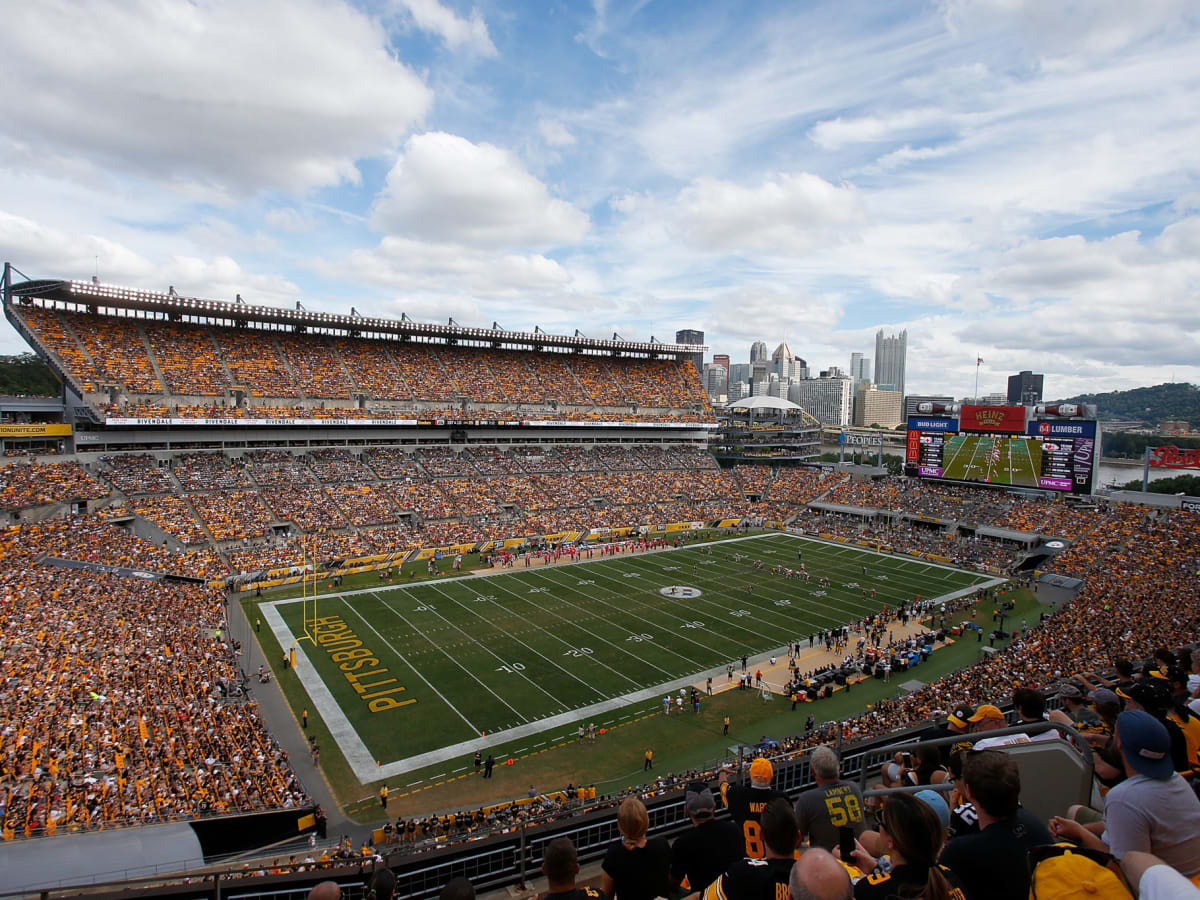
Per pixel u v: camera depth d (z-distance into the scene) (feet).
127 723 99.09
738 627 176.14
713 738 117.80
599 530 283.38
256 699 128.26
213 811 82.23
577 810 78.07
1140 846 16.44
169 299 248.32
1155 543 224.74
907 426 302.25
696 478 354.13
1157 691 23.65
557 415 330.95
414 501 264.93
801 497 340.80
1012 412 269.85
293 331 298.97
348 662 146.92
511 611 184.55
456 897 18.47
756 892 18.22
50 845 61.62
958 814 22.68
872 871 19.44
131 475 219.61
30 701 98.68
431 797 99.04
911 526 295.07
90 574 164.45
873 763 56.08
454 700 130.62
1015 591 214.90
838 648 160.76
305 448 271.08
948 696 111.14
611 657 153.89
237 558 207.41
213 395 251.80
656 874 21.89
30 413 225.35
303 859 76.79
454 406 311.88
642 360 405.39
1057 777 25.48
